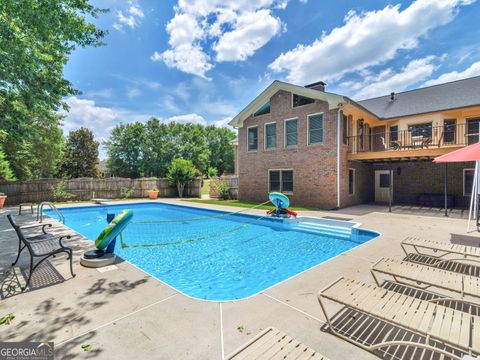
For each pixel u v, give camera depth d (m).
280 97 14.50
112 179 19.36
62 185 17.17
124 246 6.82
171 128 48.62
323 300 3.26
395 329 2.66
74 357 2.19
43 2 6.90
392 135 15.80
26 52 6.81
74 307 3.05
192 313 2.93
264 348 1.97
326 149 12.61
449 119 13.84
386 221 9.09
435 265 4.62
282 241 7.75
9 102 7.66
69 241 6.29
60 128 27.78
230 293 4.37
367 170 15.67
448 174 13.57
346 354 2.28
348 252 5.38
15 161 21.89
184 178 20.38
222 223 10.71
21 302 3.18
